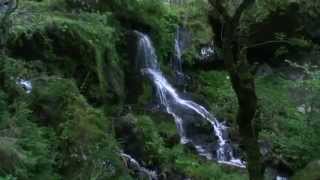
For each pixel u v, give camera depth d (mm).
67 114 10250
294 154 11344
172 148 13414
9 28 10000
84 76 12828
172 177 12203
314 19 18078
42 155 8695
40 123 10016
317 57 18875
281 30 18047
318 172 8508
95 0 15133
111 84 13836
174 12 19172
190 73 18656
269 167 12078
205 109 16141
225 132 14898
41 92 10430
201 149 14141
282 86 15086
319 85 11766
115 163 10320
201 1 16391
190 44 19062
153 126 13219
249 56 19234
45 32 12078
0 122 8555
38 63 11398
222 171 12883
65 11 13969
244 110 7043
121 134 12359
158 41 17422
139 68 16094
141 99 15133
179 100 16234
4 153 7629
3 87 9562
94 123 10555
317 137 11273
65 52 12555
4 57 9617
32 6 11898
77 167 9508
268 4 9812
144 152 12336
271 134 11820
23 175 7801
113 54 14398
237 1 8016
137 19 16750
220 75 18672
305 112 11828
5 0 10258
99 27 13641
